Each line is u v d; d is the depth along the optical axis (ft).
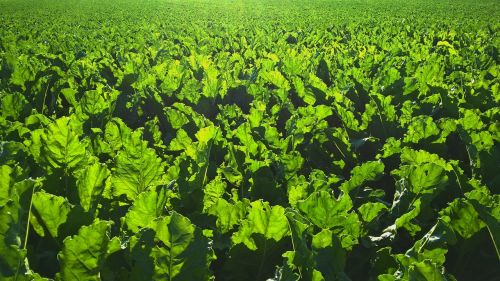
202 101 14.90
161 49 27.35
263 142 9.89
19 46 31.22
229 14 89.35
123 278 4.73
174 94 15.33
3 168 5.37
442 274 4.50
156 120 12.91
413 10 95.35
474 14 80.74
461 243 6.13
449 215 6.06
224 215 6.36
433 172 7.02
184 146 10.11
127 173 7.04
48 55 24.26
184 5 130.62
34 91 15.35
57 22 68.69
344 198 5.75
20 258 3.74
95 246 4.38
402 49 27.55
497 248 5.16
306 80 18.53
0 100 12.89
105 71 21.17
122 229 5.79
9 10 105.40
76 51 29.07
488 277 6.13
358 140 11.09
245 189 8.25
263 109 13.17
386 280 4.72
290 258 4.79
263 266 5.59
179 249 4.64
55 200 5.17
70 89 14.46
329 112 12.44
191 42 35.35
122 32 46.44
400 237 6.90
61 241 5.35
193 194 6.77
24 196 4.27
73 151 7.02
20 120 11.80
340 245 5.04
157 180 7.23
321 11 94.58
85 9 110.22
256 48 30.32
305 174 11.02
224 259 6.11
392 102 15.48
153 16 84.58
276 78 17.22
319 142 10.91
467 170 10.24
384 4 122.52
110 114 12.47
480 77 17.38
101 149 9.10
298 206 5.81
